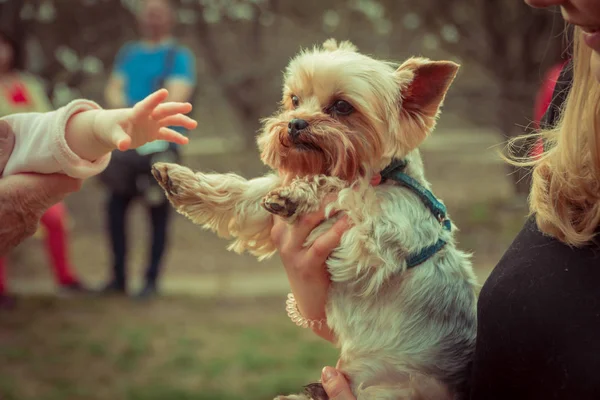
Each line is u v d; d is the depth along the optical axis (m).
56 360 6.23
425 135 2.68
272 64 18.27
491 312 1.82
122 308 8.10
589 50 1.75
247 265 11.16
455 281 2.51
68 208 14.38
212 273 10.61
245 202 2.71
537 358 1.71
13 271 10.66
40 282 9.97
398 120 2.66
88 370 5.97
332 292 2.49
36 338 6.91
